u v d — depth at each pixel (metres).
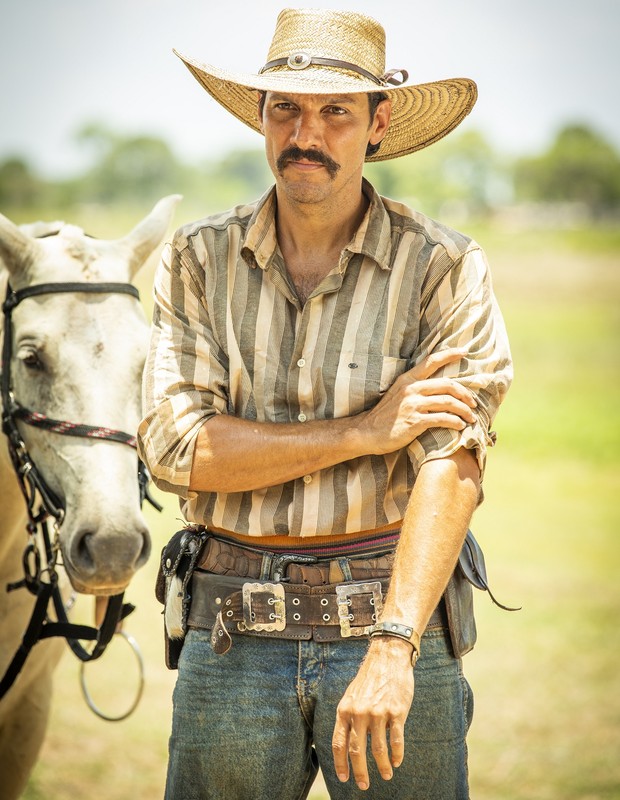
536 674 9.03
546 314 45.69
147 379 3.51
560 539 14.18
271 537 3.44
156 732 7.83
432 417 3.22
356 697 2.99
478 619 10.62
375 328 3.39
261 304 3.46
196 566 3.54
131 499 4.17
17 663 4.44
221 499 3.46
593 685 8.77
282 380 3.42
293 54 3.34
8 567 4.80
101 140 93.88
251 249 3.45
